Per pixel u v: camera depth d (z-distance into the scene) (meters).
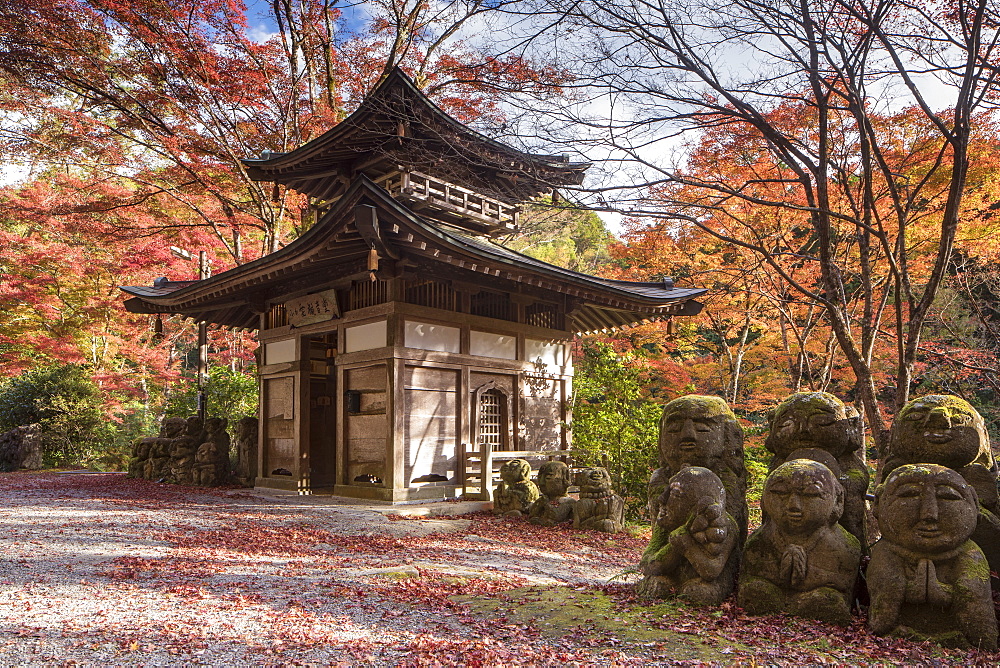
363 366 13.58
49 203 21.03
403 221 11.18
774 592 5.10
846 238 13.47
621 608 5.52
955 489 4.61
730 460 6.16
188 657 4.41
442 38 19.47
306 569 7.38
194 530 9.80
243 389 21.30
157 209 22.47
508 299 15.41
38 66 17.20
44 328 24.22
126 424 25.53
